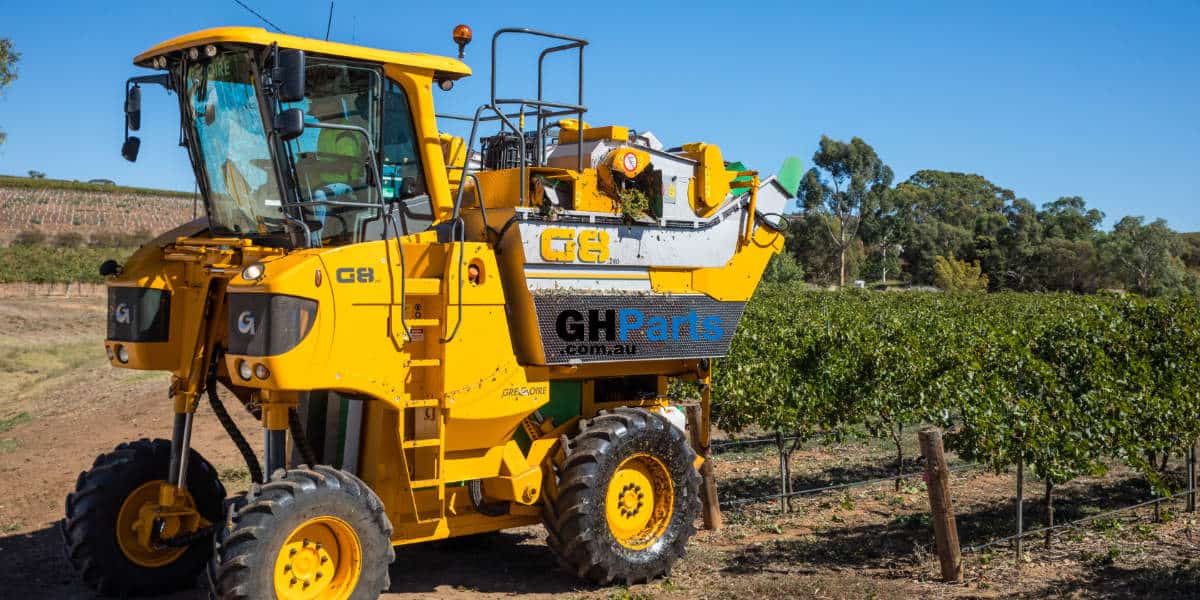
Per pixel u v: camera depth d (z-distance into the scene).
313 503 5.71
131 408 17.14
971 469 11.64
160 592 7.06
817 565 7.72
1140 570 7.32
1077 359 9.48
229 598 5.44
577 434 7.47
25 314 43.28
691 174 7.74
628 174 7.26
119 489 6.79
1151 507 9.85
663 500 7.53
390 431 6.43
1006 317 20.91
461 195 6.61
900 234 113.62
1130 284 89.62
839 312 19.94
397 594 6.93
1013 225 116.19
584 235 6.99
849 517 9.50
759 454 12.96
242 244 6.42
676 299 7.61
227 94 6.35
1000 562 7.73
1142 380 9.52
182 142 6.82
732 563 7.83
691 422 8.90
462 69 6.79
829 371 10.50
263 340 5.63
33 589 7.11
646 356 7.42
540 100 7.02
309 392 6.95
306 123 5.82
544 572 7.59
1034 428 7.92
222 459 12.13
